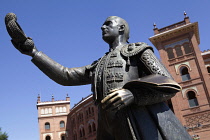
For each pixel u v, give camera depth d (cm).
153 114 162
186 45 3200
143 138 155
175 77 3097
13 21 191
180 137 157
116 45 204
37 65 205
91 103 4241
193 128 2722
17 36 194
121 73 177
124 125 164
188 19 3256
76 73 214
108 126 181
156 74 158
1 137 3456
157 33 3375
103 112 180
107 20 211
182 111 2864
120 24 209
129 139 160
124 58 184
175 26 3312
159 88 144
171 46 3272
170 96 152
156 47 3466
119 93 147
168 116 164
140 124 158
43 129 4994
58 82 214
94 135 4025
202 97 2850
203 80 2928
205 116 2742
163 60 3234
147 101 152
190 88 2944
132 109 164
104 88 176
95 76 191
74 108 4672
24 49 203
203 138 2648
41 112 5116
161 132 158
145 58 174
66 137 4928
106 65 184
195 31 3316
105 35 207
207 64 3488
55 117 5109
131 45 188
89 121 4231
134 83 149
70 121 5041
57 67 207
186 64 3105
